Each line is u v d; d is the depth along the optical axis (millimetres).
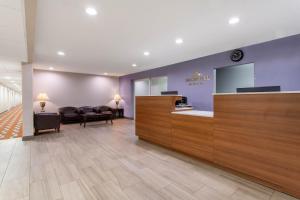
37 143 4230
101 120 7629
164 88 7098
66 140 4504
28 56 4250
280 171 2025
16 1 1850
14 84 12805
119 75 9125
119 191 2100
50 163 2971
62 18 2643
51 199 1936
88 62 5805
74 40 3627
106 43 3848
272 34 3391
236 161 2441
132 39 3615
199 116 2959
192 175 2514
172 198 1957
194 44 3982
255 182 2291
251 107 2270
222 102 2604
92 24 2875
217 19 2736
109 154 3424
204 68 5117
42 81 7082
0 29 2555
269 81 3771
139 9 2414
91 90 8484
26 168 2770
